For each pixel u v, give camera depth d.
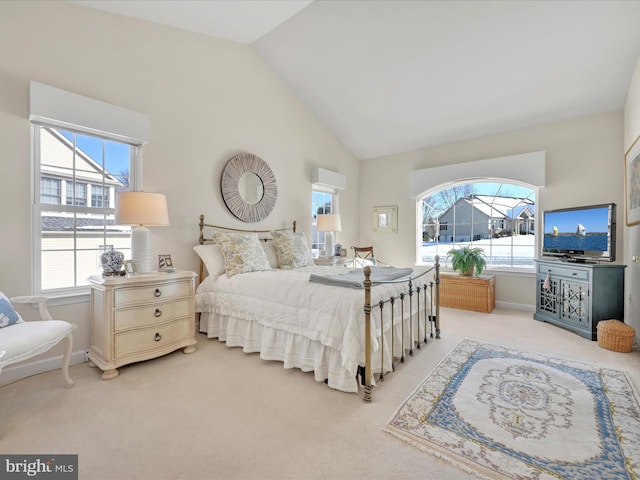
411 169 4.99
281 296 2.29
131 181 2.69
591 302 2.90
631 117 3.03
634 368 2.24
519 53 2.93
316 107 4.46
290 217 4.20
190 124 3.07
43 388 1.93
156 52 2.81
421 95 3.74
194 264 3.11
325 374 2.06
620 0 2.32
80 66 2.33
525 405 1.75
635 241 2.88
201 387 1.96
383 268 3.03
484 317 3.70
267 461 1.32
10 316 1.74
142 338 2.23
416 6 2.67
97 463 1.30
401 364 2.34
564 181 3.71
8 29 2.02
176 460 1.32
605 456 1.34
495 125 4.02
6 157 2.02
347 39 3.18
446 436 1.48
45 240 2.23
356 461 1.32
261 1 2.51
